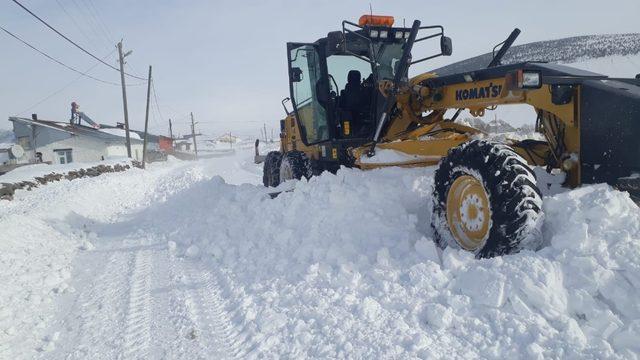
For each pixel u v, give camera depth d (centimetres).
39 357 281
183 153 5750
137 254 523
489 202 303
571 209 277
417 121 485
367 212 407
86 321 331
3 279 421
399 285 300
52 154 3575
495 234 297
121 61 2975
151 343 289
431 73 481
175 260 483
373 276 319
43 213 765
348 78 586
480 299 256
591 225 267
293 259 394
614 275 239
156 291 386
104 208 1019
